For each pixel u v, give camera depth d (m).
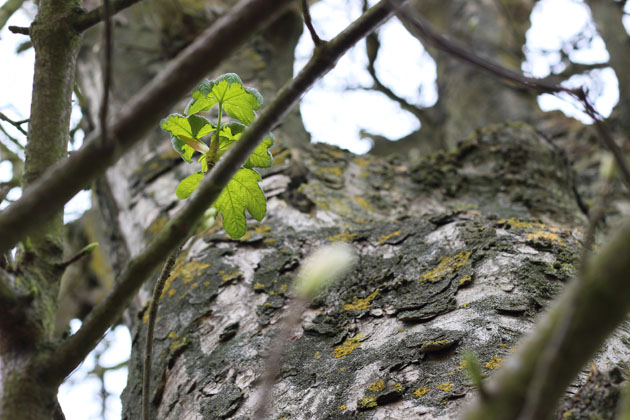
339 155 1.57
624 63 2.15
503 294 1.17
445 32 3.10
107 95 0.94
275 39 2.13
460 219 1.29
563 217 1.38
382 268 1.24
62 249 1.00
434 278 1.20
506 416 0.90
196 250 1.34
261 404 0.93
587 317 0.85
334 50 0.99
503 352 1.11
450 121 2.84
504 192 1.43
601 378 1.02
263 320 1.22
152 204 1.57
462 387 1.08
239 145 0.99
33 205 0.93
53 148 1.02
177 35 2.03
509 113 2.48
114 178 1.85
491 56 2.74
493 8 3.07
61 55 1.04
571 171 1.65
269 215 1.36
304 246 1.30
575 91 0.96
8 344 0.97
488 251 1.22
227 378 1.17
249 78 1.90
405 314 1.17
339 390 1.12
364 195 1.41
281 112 0.99
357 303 1.21
